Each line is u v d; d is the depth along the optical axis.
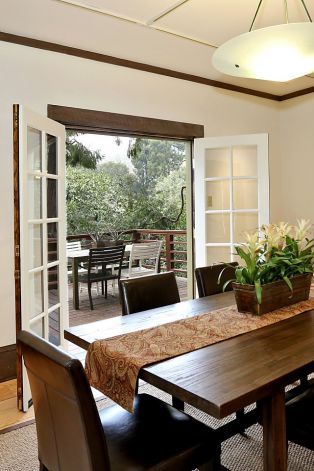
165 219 8.63
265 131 4.67
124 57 3.47
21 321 2.44
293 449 2.04
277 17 2.77
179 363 1.39
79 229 7.99
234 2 2.57
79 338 1.69
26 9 2.61
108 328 1.80
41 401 1.29
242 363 1.38
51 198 2.96
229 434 1.59
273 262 1.94
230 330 1.72
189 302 2.26
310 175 4.59
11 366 3.00
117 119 3.50
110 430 1.43
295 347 1.51
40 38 3.05
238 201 4.09
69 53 3.23
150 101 3.71
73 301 5.12
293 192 4.78
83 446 1.13
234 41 1.77
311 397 1.65
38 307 2.77
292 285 2.06
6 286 2.99
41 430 1.35
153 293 2.30
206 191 4.06
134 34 3.02
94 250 5.01
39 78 3.09
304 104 4.58
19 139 2.40
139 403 1.62
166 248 6.91
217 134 4.22
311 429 1.45
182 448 1.33
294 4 2.59
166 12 2.68
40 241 2.77
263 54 1.87
